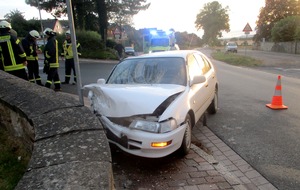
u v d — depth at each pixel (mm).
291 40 49688
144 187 3646
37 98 4145
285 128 6027
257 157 4617
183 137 4258
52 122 3242
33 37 8945
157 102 4121
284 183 3812
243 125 6266
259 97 9328
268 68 22469
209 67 7066
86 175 2170
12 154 3910
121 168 4172
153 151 3924
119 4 33812
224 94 9938
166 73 5297
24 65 7340
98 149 2596
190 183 3734
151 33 21031
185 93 4688
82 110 3645
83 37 28562
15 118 4098
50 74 9258
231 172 4113
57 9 33531
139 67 5582
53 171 2230
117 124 4164
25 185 2062
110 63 23438
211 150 4938
